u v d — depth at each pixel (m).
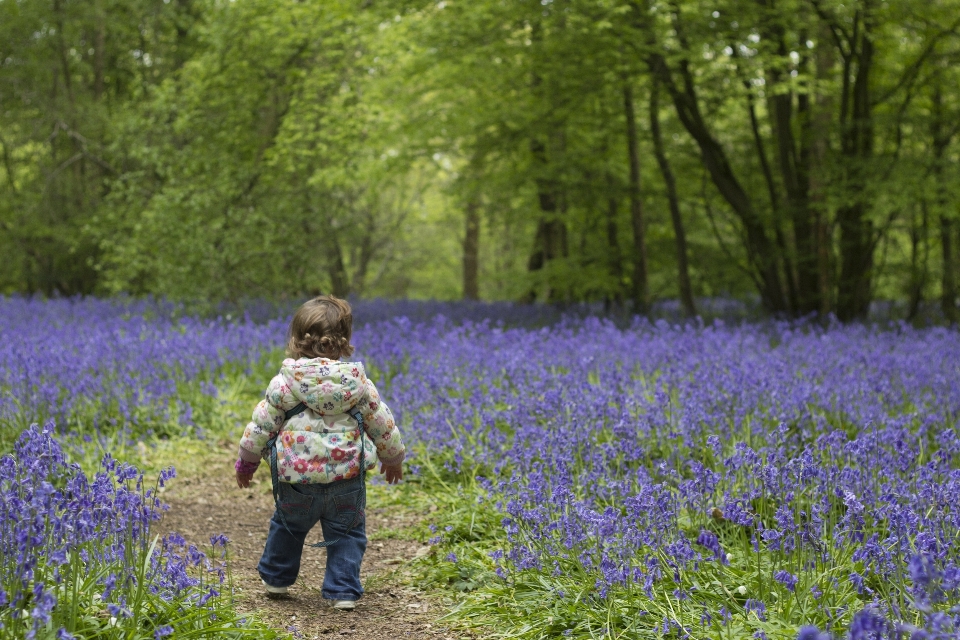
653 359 9.47
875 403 7.29
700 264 20.62
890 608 3.38
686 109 16.77
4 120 24.69
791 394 7.09
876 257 21.52
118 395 8.25
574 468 5.62
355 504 4.20
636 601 3.75
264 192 16.58
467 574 4.62
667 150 17.56
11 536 3.35
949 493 4.06
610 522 4.03
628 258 18.69
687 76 15.60
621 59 14.37
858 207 16.38
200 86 16.47
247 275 15.74
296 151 16.38
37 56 24.98
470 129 15.92
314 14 15.59
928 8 14.68
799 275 17.58
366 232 25.86
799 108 17.31
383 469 4.39
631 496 4.49
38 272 26.62
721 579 3.84
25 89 24.66
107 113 23.47
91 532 3.48
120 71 27.84
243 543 5.43
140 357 9.45
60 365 8.48
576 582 4.10
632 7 13.99
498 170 18.20
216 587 4.26
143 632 3.40
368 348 10.52
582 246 20.66
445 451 6.74
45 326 13.22
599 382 8.52
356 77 18.11
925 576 2.78
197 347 10.31
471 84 15.80
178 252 15.43
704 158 16.92
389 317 16.88
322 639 3.86
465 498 5.89
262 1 15.65
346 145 16.58
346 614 4.18
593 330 12.20
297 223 16.38
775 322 15.24
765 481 4.43
